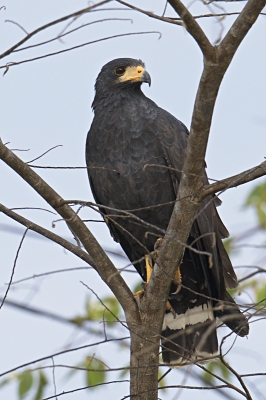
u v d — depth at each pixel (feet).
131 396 27.55
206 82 23.31
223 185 25.81
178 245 26.89
